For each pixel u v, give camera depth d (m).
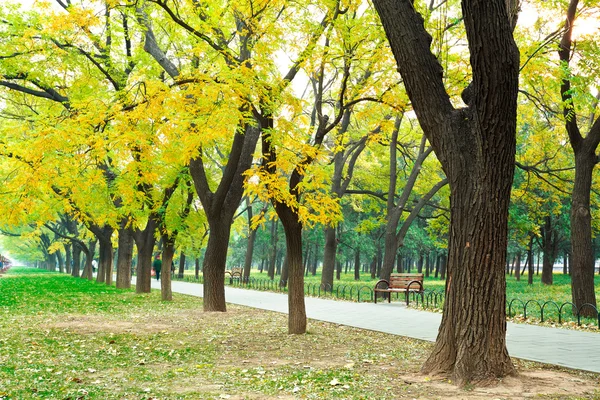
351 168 25.55
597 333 11.81
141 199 16.12
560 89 15.90
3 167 13.57
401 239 23.53
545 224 35.16
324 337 11.16
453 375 6.91
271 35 11.27
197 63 13.12
